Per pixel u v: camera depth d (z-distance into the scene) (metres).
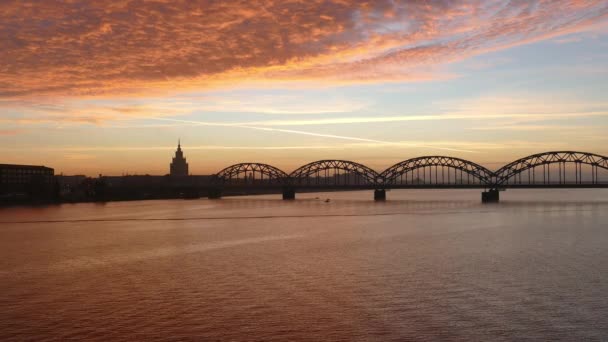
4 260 78.62
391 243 95.50
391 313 48.53
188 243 97.94
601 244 92.44
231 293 56.06
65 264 74.75
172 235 112.19
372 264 72.56
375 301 52.47
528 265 71.00
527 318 46.81
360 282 60.78
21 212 189.50
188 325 45.53
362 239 102.00
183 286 59.50
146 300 53.47
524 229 119.12
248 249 88.94
